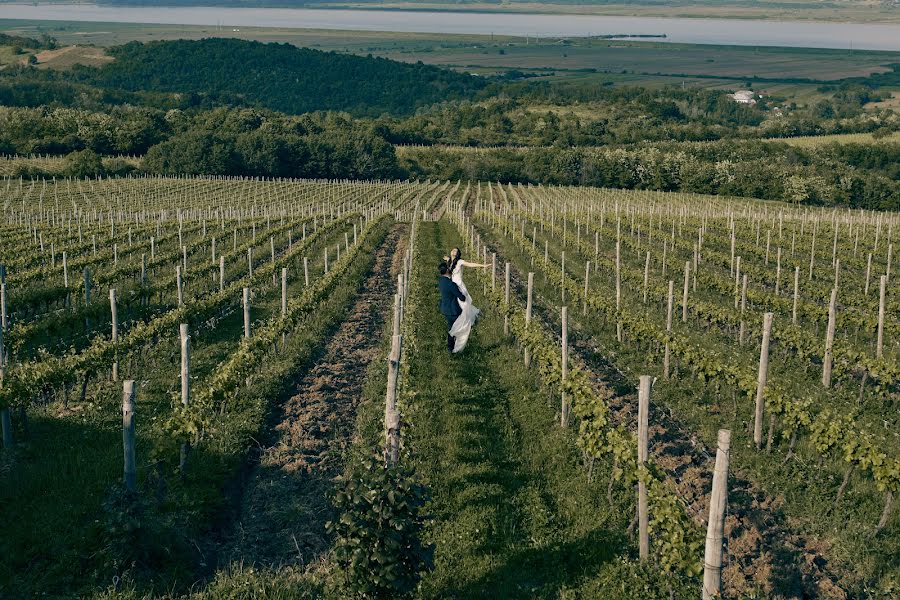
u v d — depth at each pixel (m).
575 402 12.66
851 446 11.11
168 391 14.58
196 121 149.25
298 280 28.38
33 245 33.06
